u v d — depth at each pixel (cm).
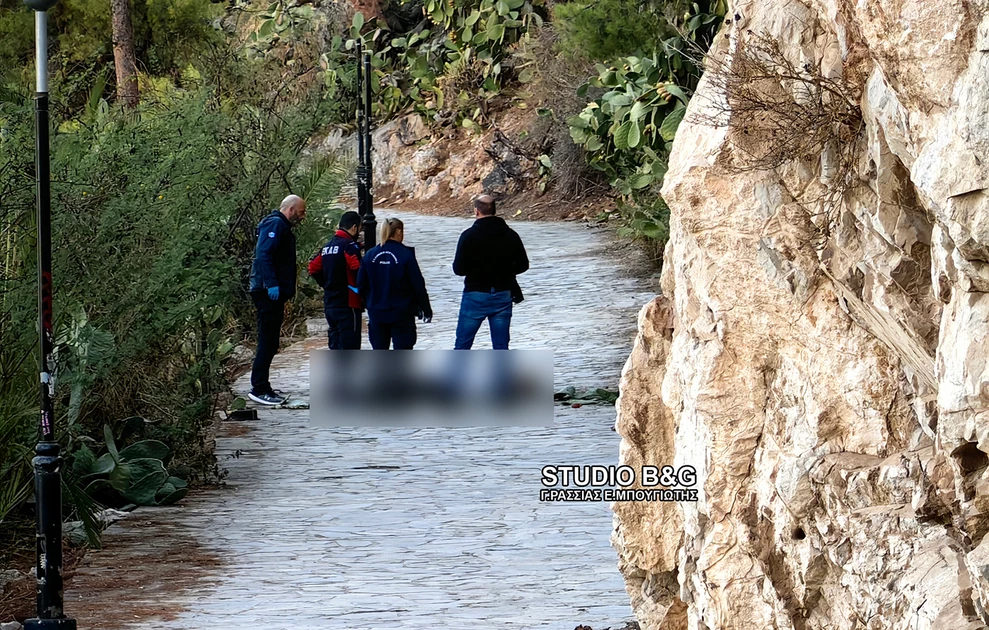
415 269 3109
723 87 1043
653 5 4391
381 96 9544
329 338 3291
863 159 937
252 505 2209
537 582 1758
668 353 1313
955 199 716
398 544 1958
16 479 1931
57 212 2020
